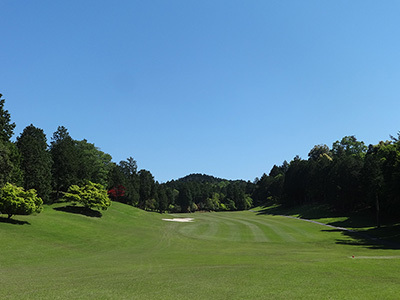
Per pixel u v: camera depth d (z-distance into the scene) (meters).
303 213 89.38
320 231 50.41
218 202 164.50
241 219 78.31
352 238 41.69
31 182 57.62
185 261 20.83
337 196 78.19
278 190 142.25
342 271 15.21
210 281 12.78
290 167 121.69
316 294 10.42
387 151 63.22
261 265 17.55
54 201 68.12
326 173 91.94
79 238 33.62
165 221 68.19
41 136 68.56
